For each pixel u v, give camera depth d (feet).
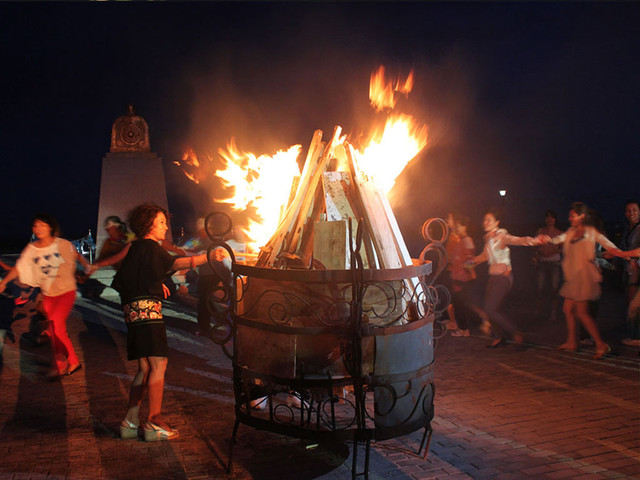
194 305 34.12
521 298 35.06
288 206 13.75
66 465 11.80
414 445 12.79
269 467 11.72
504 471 11.41
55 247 18.78
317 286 11.11
